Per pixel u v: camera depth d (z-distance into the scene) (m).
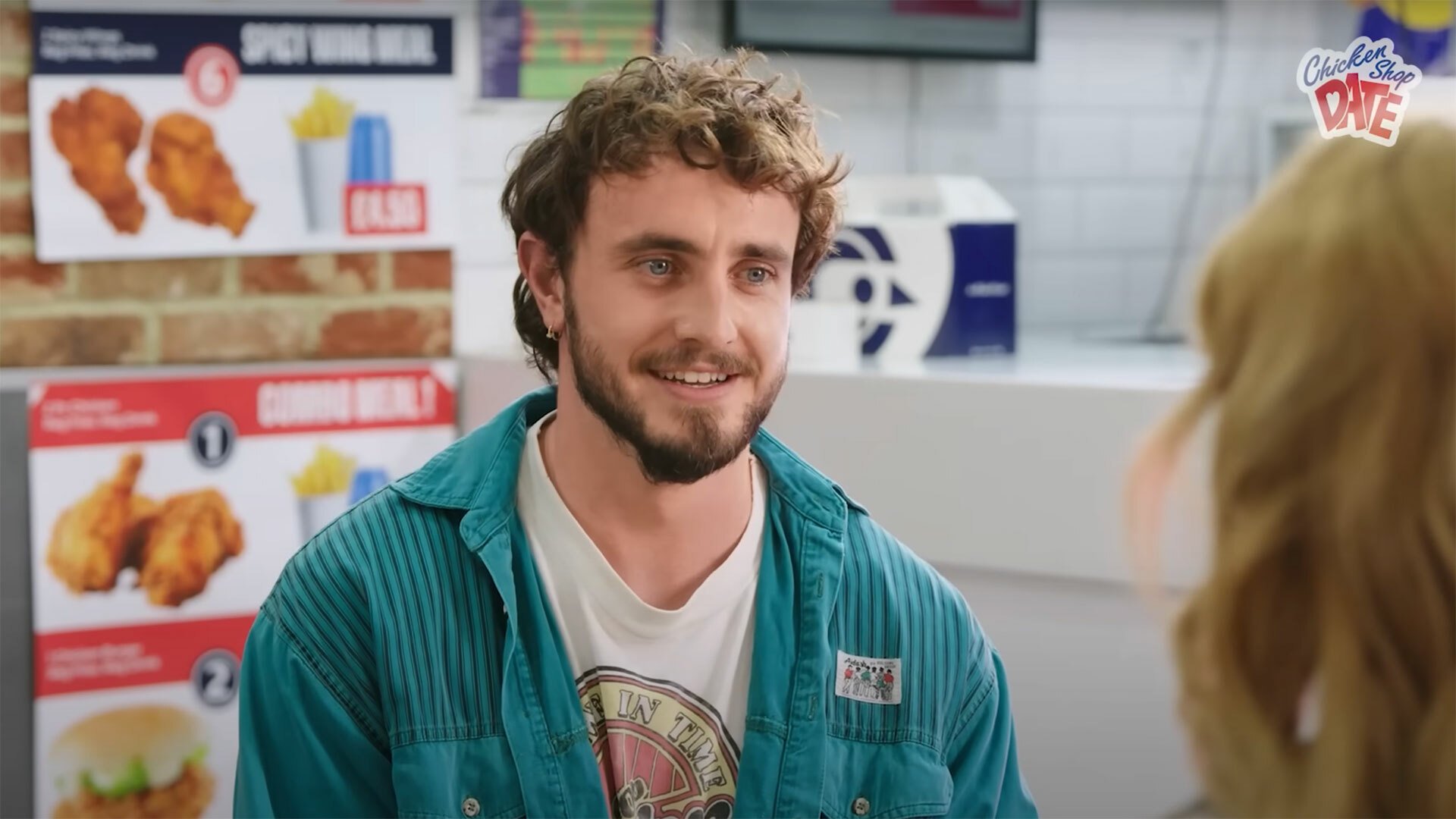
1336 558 0.53
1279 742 0.55
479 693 1.18
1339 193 0.54
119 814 2.35
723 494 1.21
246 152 2.38
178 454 2.35
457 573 1.20
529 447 1.25
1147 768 1.95
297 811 1.17
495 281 2.62
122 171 2.31
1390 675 0.53
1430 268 0.52
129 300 2.34
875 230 2.40
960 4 2.87
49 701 2.29
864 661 1.25
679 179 1.11
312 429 2.44
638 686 1.19
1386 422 0.52
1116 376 2.05
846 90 2.83
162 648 2.36
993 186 3.01
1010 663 2.05
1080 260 3.12
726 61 1.23
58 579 2.29
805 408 2.17
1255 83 3.22
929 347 2.41
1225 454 0.55
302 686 1.17
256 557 2.41
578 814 1.15
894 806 1.24
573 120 1.16
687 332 1.11
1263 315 0.54
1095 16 3.05
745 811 1.18
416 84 2.49
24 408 2.26
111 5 2.28
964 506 2.05
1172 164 3.18
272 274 2.42
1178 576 1.85
